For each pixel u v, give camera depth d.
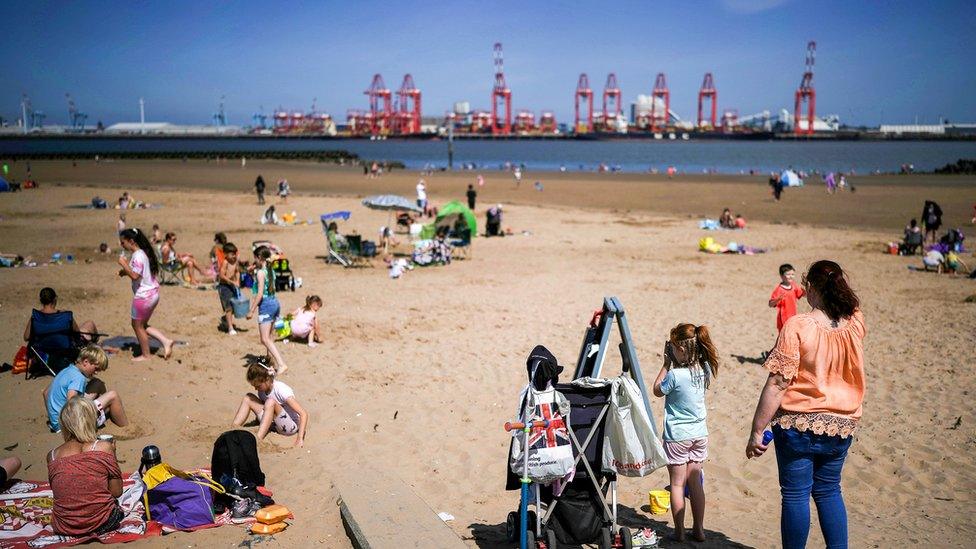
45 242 24.81
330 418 8.77
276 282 17.02
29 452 7.49
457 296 16.53
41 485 6.46
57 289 16.58
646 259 22.33
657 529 5.87
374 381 10.23
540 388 5.05
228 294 12.70
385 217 33.47
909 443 7.75
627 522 6.04
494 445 7.93
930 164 108.56
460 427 8.48
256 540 5.59
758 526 5.93
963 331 12.80
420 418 8.78
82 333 10.34
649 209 38.34
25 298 15.57
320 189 50.97
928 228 24.20
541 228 30.31
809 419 4.26
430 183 57.09
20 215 32.75
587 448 5.16
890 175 67.44
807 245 25.02
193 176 63.38
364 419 8.74
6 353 11.33
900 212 35.44
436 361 11.24
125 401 9.13
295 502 6.39
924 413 8.69
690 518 6.14
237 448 6.27
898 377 10.20
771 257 22.52
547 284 18.12
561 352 11.79
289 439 8.09
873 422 8.44
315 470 7.18
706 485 6.93
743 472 7.21
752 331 13.24
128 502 6.13
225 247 12.95
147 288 10.78
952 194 44.34
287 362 11.14
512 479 5.32
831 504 4.38
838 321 4.31
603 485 5.50
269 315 10.58
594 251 24.06
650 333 13.16
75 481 5.57
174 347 11.69
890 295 16.42
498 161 124.75
